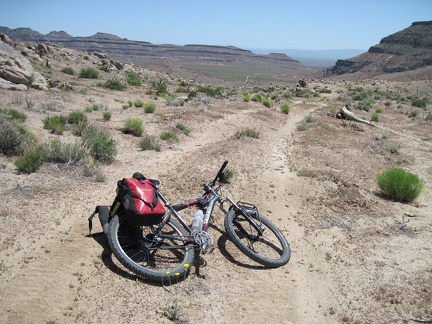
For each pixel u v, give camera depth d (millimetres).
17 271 4605
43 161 8477
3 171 7770
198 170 9805
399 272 5719
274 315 4648
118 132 13609
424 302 4930
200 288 4895
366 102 43250
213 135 16406
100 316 4117
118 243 4789
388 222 7867
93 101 20500
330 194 9211
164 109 20688
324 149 14750
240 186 9125
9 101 15773
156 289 4703
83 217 6234
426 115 34062
